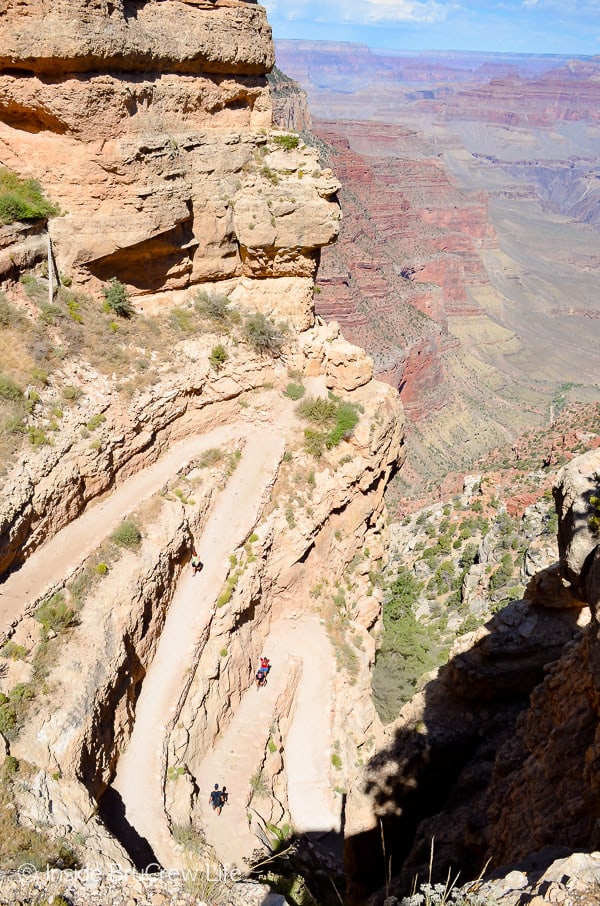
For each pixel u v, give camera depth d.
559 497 21.23
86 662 23.59
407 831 30.45
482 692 32.50
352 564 41.34
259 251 41.47
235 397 40.09
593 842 15.72
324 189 41.09
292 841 27.58
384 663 41.28
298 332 43.66
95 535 28.56
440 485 113.12
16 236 33.03
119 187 34.88
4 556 24.66
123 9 33.25
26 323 31.80
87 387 32.09
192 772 27.25
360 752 33.78
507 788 23.41
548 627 31.38
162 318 38.94
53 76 31.86
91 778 21.81
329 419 40.34
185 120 37.88
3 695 21.11
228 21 38.06
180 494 33.84
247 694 32.72
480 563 59.00
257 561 34.03
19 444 27.34
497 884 12.29
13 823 17.58
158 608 29.25
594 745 17.73
